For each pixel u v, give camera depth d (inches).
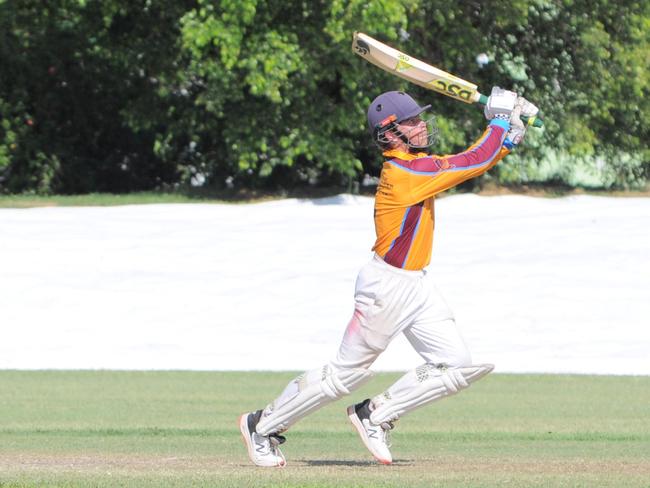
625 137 3710.6
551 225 3142.2
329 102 3344.0
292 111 3329.2
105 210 3307.1
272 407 983.6
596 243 2915.8
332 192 3698.3
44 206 3388.3
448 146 3371.1
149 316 2341.3
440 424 1393.9
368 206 3408.0
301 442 1246.9
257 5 3142.2
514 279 2596.0
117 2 3319.4
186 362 1993.1
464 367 951.0
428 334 951.0
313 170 3762.3
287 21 3267.7
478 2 3435.0
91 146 3718.0
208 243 2906.0
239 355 2047.2
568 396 1649.9
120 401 1573.6
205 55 3309.5
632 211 3324.3
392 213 939.3
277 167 3722.9
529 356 2052.2
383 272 946.1
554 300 2442.2
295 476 900.6
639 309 2386.8
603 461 1038.4
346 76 3221.0
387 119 946.7
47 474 924.0
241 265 2719.0
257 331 2230.6
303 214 3265.3
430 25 3432.6
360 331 956.6
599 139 3735.2
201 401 1577.3
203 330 2244.1
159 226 3090.6
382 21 3046.3
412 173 935.0
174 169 3789.4
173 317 2337.6
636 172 3850.9
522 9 3344.0
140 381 1776.6
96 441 1222.9
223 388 1706.4
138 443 1206.9
